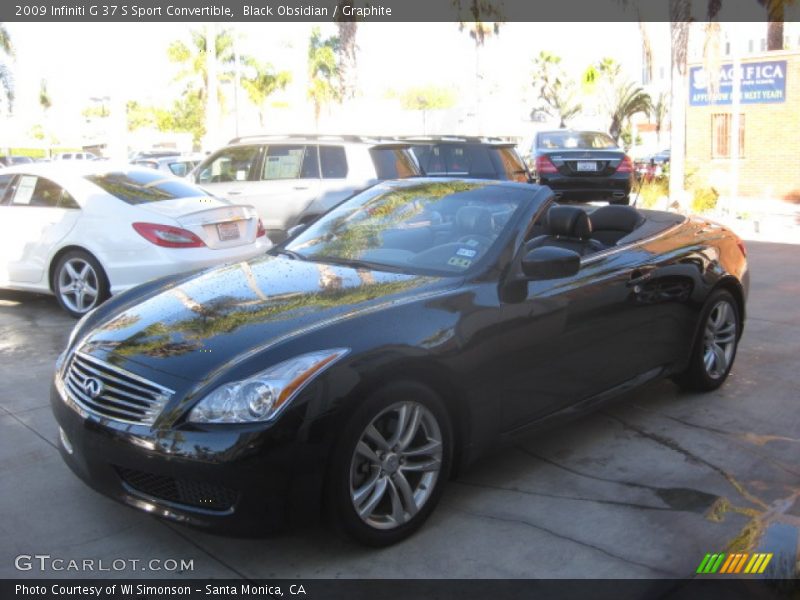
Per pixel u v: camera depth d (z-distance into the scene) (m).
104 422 3.34
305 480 3.18
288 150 10.52
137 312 3.94
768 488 4.12
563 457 4.50
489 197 4.71
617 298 4.57
